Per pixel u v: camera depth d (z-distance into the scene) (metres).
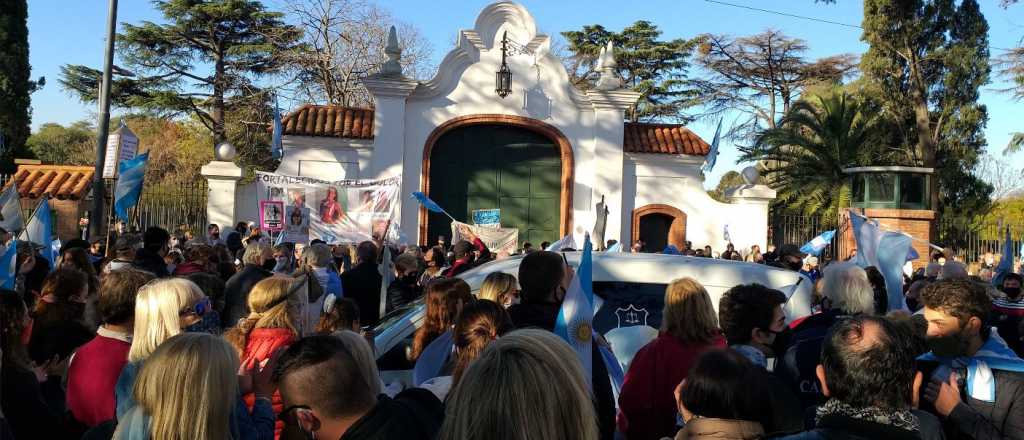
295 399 2.80
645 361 4.16
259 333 4.37
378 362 5.53
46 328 4.78
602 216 16.67
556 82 19.94
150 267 7.86
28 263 7.56
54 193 19.27
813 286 5.80
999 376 3.64
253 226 15.41
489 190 19.97
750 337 4.16
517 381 2.14
